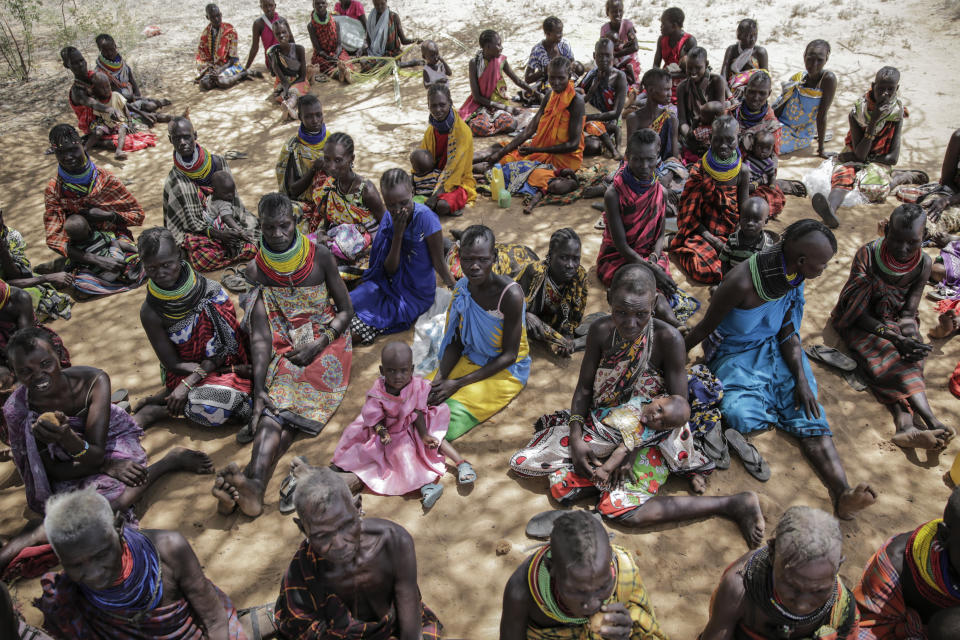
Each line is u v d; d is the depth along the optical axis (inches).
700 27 461.4
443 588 147.6
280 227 178.5
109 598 112.5
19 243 240.7
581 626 113.0
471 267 172.9
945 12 443.5
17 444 154.9
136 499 165.2
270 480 174.7
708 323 184.5
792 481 169.3
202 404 182.5
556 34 364.5
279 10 545.6
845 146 308.7
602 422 163.8
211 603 125.0
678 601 143.7
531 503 166.4
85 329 229.8
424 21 502.3
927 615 123.4
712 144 233.8
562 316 210.2
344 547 106.0
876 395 192.5
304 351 189.2
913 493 165.6
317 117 253.1
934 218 257.3
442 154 287.3
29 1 473.1
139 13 551.5
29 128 375.6
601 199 289.9
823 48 295.1
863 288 195.3
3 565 149.5
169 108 395.2
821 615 110.3
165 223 253.4
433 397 183.2
